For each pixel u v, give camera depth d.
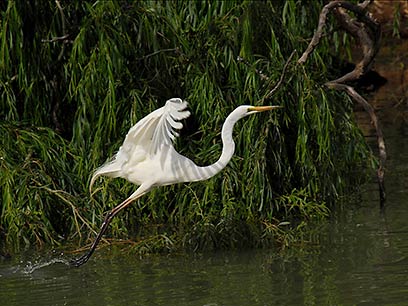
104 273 11.92
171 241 12.86
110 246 13.23
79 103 14.14
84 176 13.90
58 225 13.88
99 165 13.78
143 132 10.59
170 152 11.15
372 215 14.16
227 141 11.24
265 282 11.21
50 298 10.93
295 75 14.06
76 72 14.11
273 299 10.52
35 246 13.36
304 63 14.23
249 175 13.69
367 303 10.22
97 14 14.08
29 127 14.17
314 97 14.03
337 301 10.34
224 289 10.99
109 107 13.84
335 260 11.98
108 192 13.74
